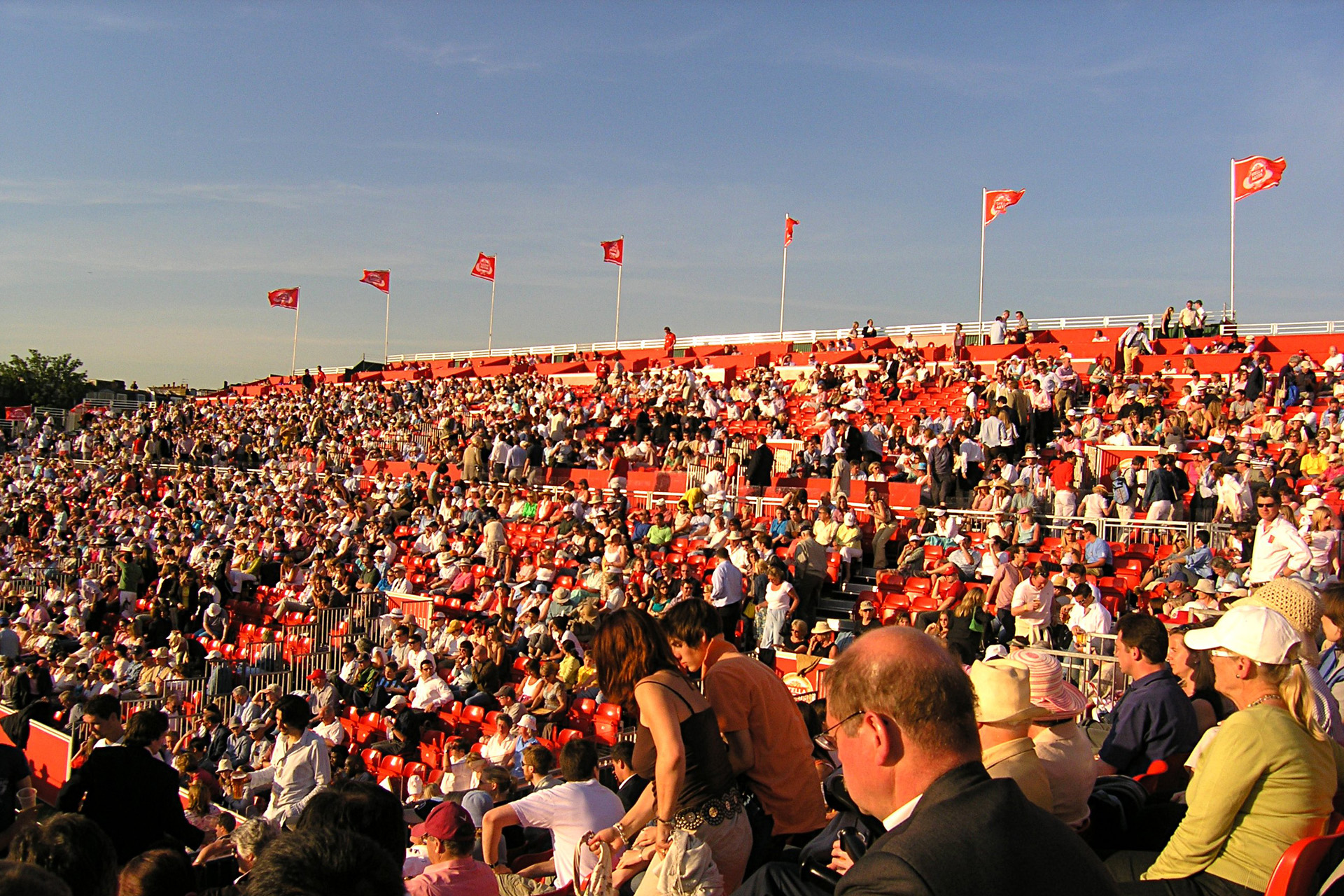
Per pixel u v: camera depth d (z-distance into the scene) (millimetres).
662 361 44812
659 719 4027
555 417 29438
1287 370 24953
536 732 12586
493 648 15211
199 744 13312
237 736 13945
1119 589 15062
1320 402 25016
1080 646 12000
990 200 39031
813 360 38344
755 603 15672
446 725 13680
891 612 15992
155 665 17062
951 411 28422
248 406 49750
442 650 16609
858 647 2559
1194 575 14680
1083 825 4480
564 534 21219
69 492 35281
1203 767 3797
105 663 17406
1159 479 17984
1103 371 29250
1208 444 21391
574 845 5887
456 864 5242
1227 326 33844
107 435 46844
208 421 46406
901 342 40281
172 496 31312
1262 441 21406
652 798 4531
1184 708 5156
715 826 4121
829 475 22141
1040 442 24281
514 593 18891
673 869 3986
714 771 4145
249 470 36250
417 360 58875
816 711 6480
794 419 30203
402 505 26266
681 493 24172
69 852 3381
